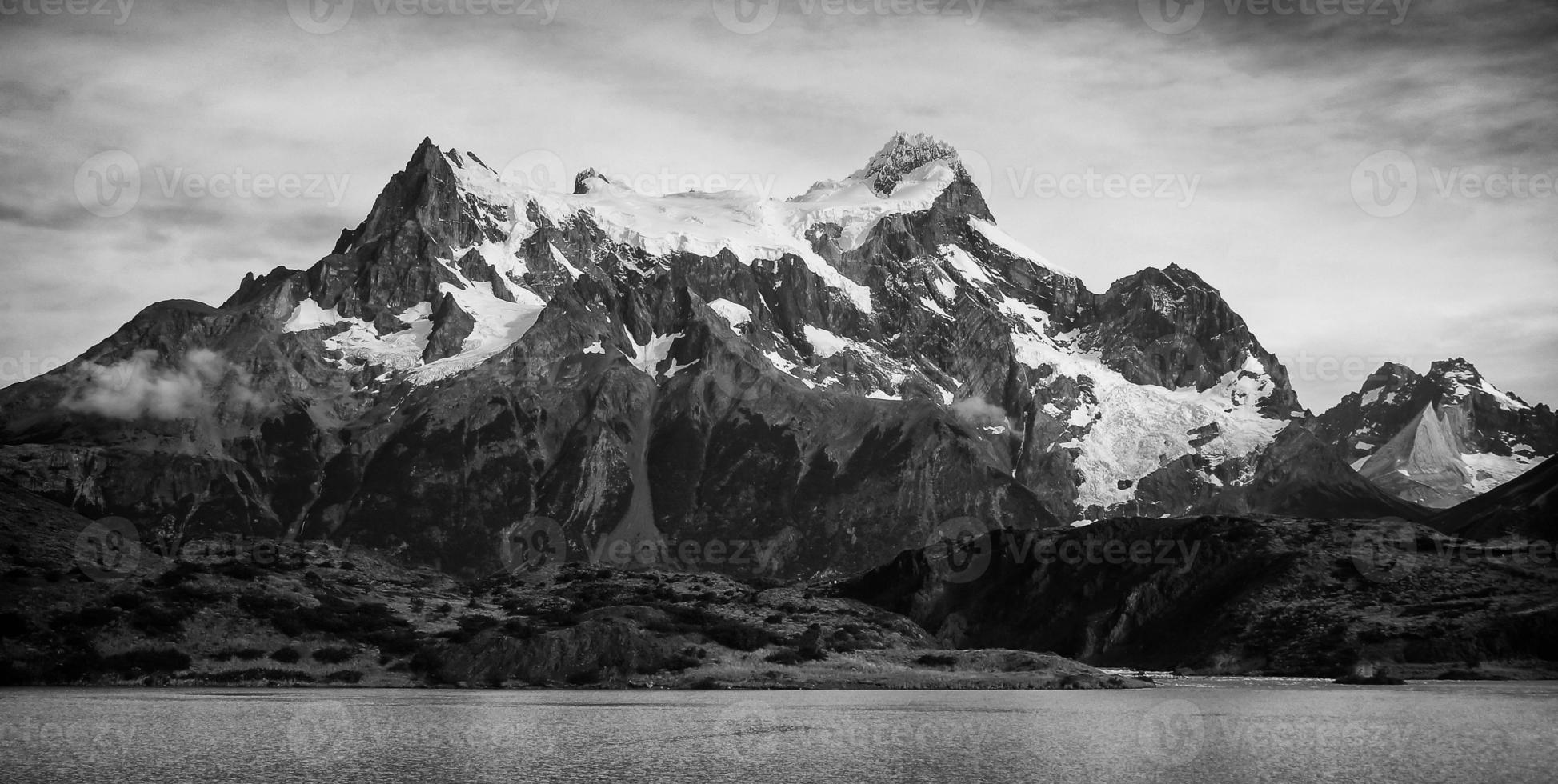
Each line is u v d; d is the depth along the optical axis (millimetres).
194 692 197125
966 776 137125
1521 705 192000
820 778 136375
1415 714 181000
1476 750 150000
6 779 133375
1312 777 136125
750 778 136000
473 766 140250
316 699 192250
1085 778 137000
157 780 133125
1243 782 133750
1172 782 134000
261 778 134375
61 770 137000
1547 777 135125
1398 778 135000
